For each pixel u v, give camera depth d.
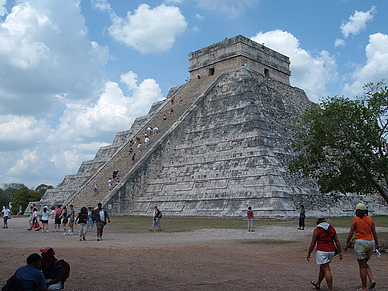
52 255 8.20
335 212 36.94
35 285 7.31
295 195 33.31
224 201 33.47
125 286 9.51
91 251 14.94
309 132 18.38
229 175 34.88
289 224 27.38
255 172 33.19
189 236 20.92
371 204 43.19
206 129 41.97
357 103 16.97
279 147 37.59
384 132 16.70
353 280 10.80
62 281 8.20
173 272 11.15
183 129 43.81
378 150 16.89
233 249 15.90
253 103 40.00
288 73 55.66
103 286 9.47
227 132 39.19
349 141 16.98
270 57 52.91
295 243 17.86
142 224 28.89
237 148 36.47
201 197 35.19
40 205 60.28
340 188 17.47
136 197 39.53
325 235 9.45
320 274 9.56
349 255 15.12
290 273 11.45
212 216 33.28
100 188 41.16
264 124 37.50
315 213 34.34
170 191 38.28
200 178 36.88
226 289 9.41
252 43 50.47
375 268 12.62
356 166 17.20
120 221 31.81
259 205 31.25
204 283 9.93
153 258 13.37
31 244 17.69
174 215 35.88
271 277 10.80
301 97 52.97
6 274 10.45
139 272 11.09
